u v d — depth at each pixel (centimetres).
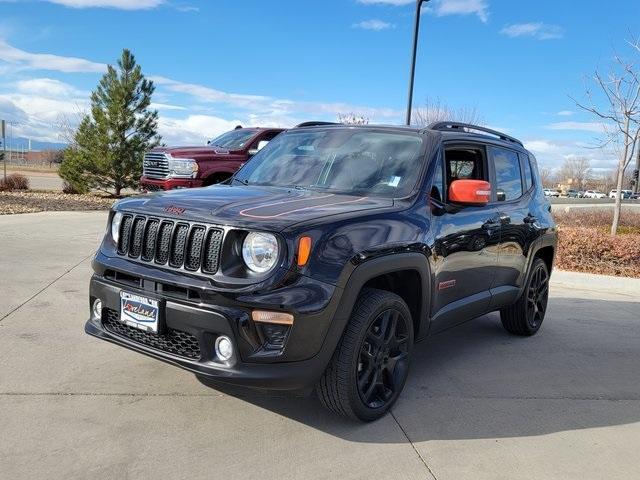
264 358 293
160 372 399
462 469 299
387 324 350
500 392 411
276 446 311
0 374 382
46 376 383
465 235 414
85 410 338
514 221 492
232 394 371
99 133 1902
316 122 506
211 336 301
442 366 462
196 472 280
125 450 296
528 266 528
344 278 307
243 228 297
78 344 446
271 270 292
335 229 312
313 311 295
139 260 332
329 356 309
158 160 1108
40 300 564
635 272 969
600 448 333
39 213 1320
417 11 1320
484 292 461
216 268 301
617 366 486
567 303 736
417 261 358
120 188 1962
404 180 391
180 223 316
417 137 421
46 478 267
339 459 301
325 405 337
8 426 313
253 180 443
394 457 307
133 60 1903
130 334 338
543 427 357
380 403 352
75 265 741
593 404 399
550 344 542
